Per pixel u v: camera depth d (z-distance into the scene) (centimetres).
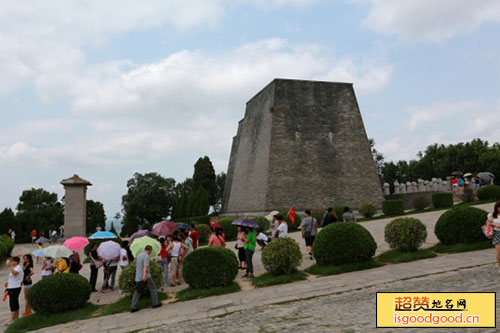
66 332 1057
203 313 1091
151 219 7175
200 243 2964
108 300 1386
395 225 1559
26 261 1371
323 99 4200
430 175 7469
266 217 3362
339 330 790
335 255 1426
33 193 6794
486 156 6272
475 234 1516
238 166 5031
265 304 1108
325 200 3925
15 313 1292
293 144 4000
